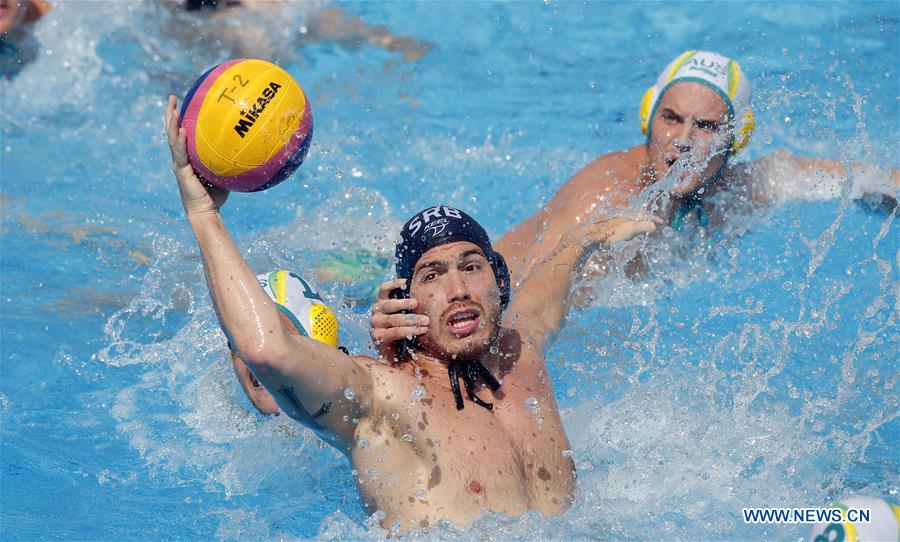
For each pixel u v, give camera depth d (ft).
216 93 43.11
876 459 53.57
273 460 55.26
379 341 47.19
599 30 120.78
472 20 123.75
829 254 75.56
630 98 104.99
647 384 59.31
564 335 65.92
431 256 47.09
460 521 44.50
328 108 102.99
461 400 47.21
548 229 72.64
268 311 42.37
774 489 50.60
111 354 65.77
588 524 46.47
